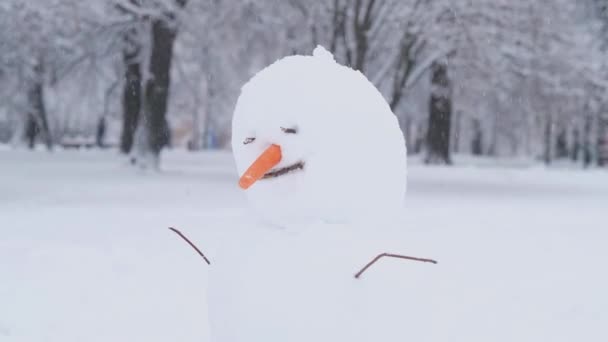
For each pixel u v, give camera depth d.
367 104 2.56
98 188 13.70
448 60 21.16
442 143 27.25
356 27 18.09
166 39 18.89
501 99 23.66
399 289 2.46
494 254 6.75
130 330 4.51
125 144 25.39
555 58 21.77
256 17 19.28
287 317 2.38
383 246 2.51
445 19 18.78
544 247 7.32
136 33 22.34
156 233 7.89
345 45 18.41
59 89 28.05
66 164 21.44
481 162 35.19
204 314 4.87
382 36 20.28
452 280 5.20
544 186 19.25
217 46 20.81
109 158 25.83
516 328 4.21
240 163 2.66
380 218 2.60
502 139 45.03
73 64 23.14
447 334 2.51
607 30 31.02
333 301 2.38
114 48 22.73
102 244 7.21
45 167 19.67
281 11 19.12
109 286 5.52
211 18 19.23
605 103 25.23
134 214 9.67
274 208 2.56
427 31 18.59
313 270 2.41
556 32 21.72
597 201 14.08
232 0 18.58
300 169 2.49
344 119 2.47
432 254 6.48
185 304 5.09
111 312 4.86
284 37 20.08
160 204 11.11
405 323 2.41
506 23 19.08
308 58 2.69
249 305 2.44
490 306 4.61
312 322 2.36
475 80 21.23
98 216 9.45
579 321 4.52
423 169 24.41
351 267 2.43
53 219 9.12
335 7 18.02
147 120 18.84
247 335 2.44
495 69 20.67
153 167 18.73
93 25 20.39
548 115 23.28
